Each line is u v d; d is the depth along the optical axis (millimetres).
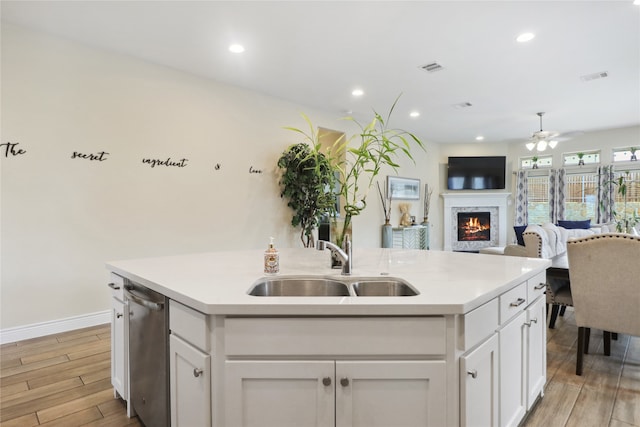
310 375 1135
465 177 8031
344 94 4668
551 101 4961
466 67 3785
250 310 1127
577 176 7242
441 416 1142
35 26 2906
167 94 3756
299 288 1631
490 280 1505
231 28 2969
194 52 3416
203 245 4059
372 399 1140
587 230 5383
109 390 2117
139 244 3574
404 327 1136
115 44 3242
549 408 1932
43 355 2623
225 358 1155
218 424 1157
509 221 8117
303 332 1136
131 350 1744
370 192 6480
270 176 4719
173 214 3816
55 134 3070
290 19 2830
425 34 3078
